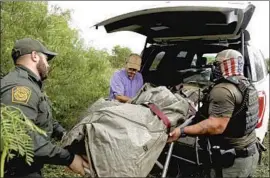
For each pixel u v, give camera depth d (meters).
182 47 4.96
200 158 2.78
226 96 2.50
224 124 2.51
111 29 4.50
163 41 5.12
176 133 2.47
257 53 4.91
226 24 4.01
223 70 2.62
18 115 1.64
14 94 2.15
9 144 1.54
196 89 3.64
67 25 5.06
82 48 5.31
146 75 5.01
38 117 2.27
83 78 5.23
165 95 2.60
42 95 2.31
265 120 4.42
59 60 4.71
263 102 4.22
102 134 2.14
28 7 4.24
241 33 4.30
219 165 2.72
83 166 2.26
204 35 4.49
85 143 2.18
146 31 4.86
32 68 2.38
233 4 3.75
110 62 6.41
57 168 4.25
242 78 2.64
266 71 5.20
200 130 2.50
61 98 4.89
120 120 2.23
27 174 2.30
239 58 2.63
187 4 3.78
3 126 1.53
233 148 2.68
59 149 2.20
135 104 2.56
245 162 2.70
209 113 2.57
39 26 4.38
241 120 2.59
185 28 4.43
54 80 4.82
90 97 5.41
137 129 2.21
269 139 5.97
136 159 2.10
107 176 2.07
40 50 2.42
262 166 5.05
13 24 4.12
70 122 5.16
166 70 4.92
